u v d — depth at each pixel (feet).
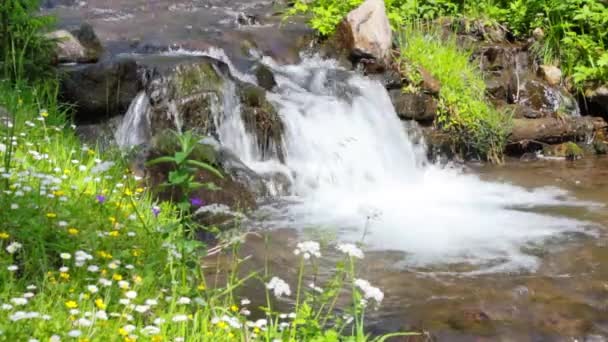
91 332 10.96
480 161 28.43
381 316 14.61
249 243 18.17
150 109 22.91
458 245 18.84
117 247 14.23
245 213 20.42
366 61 28.84
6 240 13.55
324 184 23.89
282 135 24.53
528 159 28.91
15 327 10.57
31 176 16.19
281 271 16.60
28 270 12.95
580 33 33.88
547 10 33.35
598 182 25.31
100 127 23.11
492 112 28.99
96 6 35.04
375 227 20.16
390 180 25.48
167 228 14.24
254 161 24.12
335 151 25.05
